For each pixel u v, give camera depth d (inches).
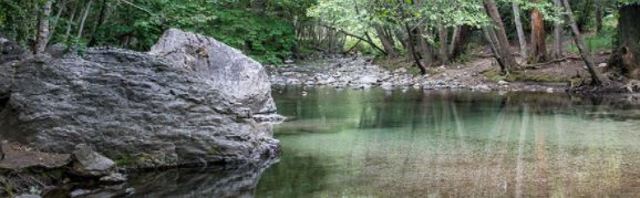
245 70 585.3
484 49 1122.7
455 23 876.6
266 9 1171.9
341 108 656.4
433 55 1071.6
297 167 371.9
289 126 531.5
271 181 336.8
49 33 587.8
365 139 462.3
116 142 365.7
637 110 600.4
